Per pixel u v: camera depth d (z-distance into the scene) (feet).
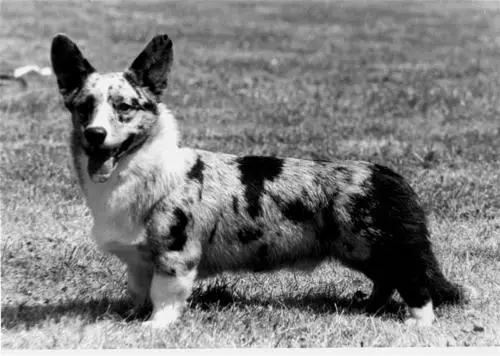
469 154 10.94
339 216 6.23
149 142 6.05
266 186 6.30
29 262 7.41
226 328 6.18
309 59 19.88
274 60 19.17
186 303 6.38
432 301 6.48
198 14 28.14
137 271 6.31
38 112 13.48
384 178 6.31
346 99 15.08
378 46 22.48
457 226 8.41
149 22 25.29
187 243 6.11
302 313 6.48
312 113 13.71
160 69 6.15
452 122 13.29
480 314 6.50
